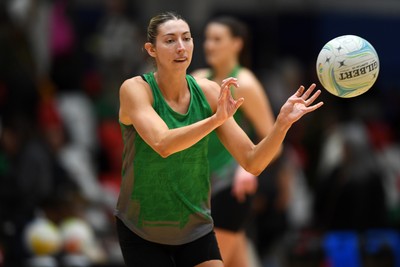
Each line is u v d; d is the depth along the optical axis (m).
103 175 27.86
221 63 16.91
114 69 29.28
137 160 12.38
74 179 24.16
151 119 11.88
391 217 28.66
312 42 35.75
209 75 17.23
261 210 24.58
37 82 27.16
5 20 26.70
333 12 35.94
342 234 22.70
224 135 12.52
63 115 28.05
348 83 12.24
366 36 36.12
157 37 12.20
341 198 24.12
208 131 11.45
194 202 12.59
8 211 21.92
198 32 28.12
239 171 16.16
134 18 32.03
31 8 28.72
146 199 12.47
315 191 25.67
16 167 22.53
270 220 24.72
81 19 33.06
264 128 16.50
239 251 17.08
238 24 16.94
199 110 12.50
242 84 16.42
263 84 29.80
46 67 29.61
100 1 33.31
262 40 34.16
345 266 20.67
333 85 12.33
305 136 29.08
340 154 25.20
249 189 16.12
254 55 34.31
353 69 12.17
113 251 22.17
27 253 21.17
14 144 23.00
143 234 12.62
